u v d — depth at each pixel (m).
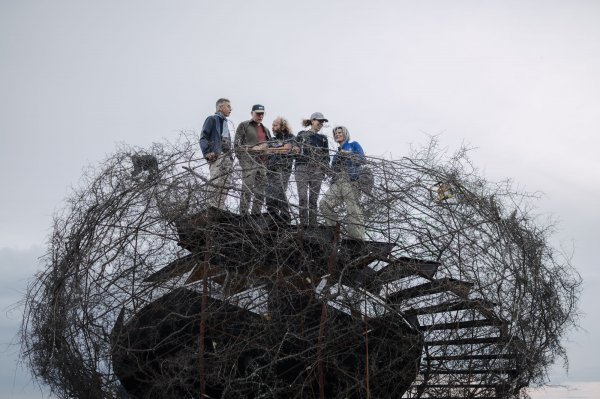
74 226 11.15
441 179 11.23
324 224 11.03
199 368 10.19
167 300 10.84
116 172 11.27
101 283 10.78
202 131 12.14
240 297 10.45
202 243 10.88
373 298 10.66
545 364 11.20
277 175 11.16
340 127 12.38
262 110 12.49
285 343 10.57
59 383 11.09
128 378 11.05
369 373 10.83
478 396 11.16
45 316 11.03
